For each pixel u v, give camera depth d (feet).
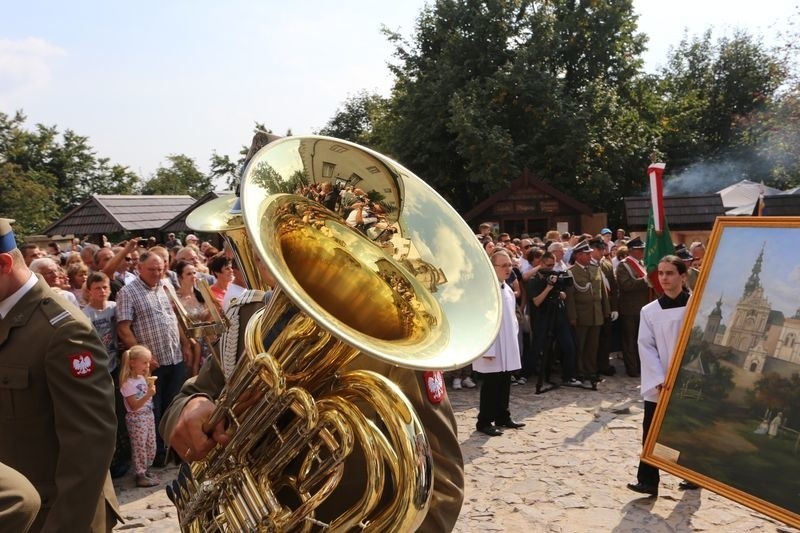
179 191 203.72
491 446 21.01
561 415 24.39
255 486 5.54
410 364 5.03
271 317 5.67
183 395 6.82
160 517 15.98
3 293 7.93
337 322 5.22
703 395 13.76
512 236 69.36
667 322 15.85
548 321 27.86
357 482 5.87
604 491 17.13
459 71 86.79
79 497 7.57
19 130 163.12
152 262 19.16
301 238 6.20
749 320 13.29
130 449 18.86
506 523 15.39
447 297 6.05
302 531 5.31
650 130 91.04
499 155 79.25
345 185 6.40
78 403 7.74
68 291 20.31
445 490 5.94
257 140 8.47
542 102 83.15
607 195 85.40
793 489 12.14
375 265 6.26
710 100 114.62
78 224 77.87
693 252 32.63
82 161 169.68
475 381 30.25
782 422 12.46
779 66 85.97
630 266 31.04
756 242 13.53
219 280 20.58
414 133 88.17
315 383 5.68
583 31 90.79
